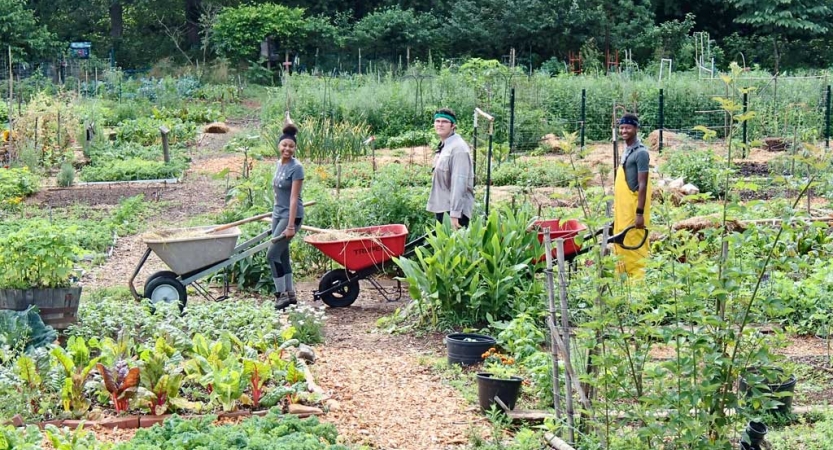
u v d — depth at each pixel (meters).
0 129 25.00
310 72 45.53
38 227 9.16
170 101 33.12
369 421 6.91
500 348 8.57
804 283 9.73
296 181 10.05
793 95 27.80
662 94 25.09
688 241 5.74
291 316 9.05
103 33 51.84
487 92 26.78
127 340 7.61
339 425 6.81
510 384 7.03
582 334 5.68
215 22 45.78
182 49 49.72
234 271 11.55
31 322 7.93
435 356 8.60
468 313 9.48
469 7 47.72
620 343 5.65
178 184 20.02
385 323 9.75
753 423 5.82
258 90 40.91
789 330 5.77
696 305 5.39
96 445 5.89
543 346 8.75
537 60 47.91
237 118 33.91
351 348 8.92
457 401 7.41
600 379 5.58
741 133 25.39
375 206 12.71
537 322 8.95
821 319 9.20
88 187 19.50
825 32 49.34
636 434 5.80
